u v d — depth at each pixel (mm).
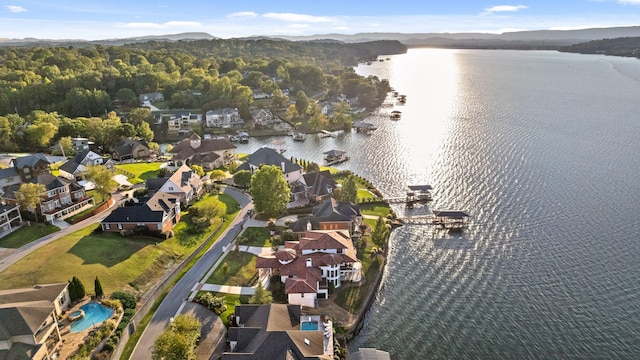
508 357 59812
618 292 72500
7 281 67000
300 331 55594
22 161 107812
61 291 60062
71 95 192750
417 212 104125
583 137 159000
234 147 145750
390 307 70125
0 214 82812
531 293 72750
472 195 111750
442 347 61625
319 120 188500
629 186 113875
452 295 72750
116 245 79125
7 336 49250
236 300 67562
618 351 60625
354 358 55906
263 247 83875
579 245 86688
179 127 189250
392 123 195125
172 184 100750
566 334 63656
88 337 55188
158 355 51656
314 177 111750
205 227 91188
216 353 55906
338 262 73438
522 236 90875
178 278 73312
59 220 89750
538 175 122688
